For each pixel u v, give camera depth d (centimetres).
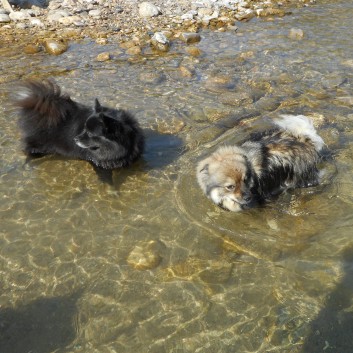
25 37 287
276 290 126
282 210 155
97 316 121
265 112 208
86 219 153
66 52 269
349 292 124
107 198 162
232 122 201
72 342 115
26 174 173
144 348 114
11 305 124
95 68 251
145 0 359
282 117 176
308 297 124
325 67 248
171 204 158
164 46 275
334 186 162
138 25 313
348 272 129
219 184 151
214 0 361
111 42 285
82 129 176
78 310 123
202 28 313
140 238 145
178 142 189
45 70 246
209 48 279
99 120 166
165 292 127
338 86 229
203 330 117
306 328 116
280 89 229
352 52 265
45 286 129
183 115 207
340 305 121
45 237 146
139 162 179
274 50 272
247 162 153
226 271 133
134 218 153
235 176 148
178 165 177
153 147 187
